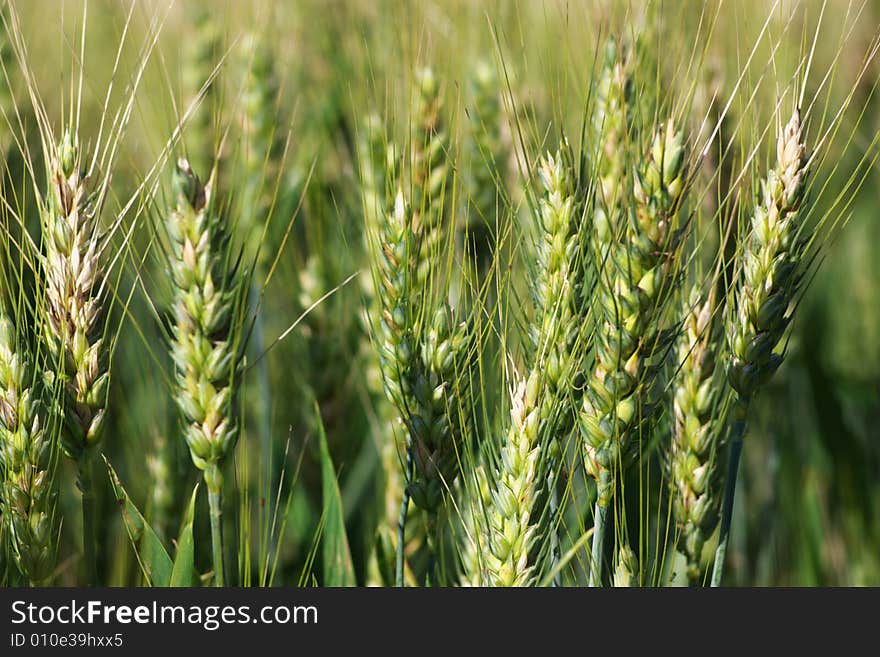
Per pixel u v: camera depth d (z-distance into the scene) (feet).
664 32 2.71
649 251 2.46
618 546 2.52
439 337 2.53
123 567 2.73
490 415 2.64
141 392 2.92
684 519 2.58
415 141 2.69
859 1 2.68
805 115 2.51
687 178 2.47
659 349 2.50
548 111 2.78
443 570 2.63
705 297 2.61
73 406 2.48
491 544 2.49
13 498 2.48
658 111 2.55
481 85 2.87
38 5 2.86
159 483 2.79
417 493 2.55
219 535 2.46
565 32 2.64
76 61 2.50
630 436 2.50
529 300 2.62
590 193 2.51
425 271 2.57
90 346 2.48
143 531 2.57
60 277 2.47
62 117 2.48
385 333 2.55
